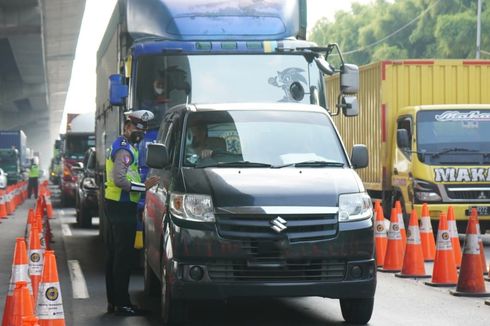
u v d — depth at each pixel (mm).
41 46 154625
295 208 20625
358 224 20906
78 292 27953
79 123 90750
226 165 22391
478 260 26484
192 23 33500
